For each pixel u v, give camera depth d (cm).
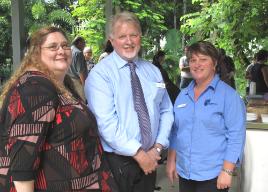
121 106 210
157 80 228
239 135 221
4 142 161
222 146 225
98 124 205
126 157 211
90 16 1166
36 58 170
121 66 216
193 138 228
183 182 238
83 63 633
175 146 243
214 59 225
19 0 468
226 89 225
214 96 224
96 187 177
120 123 209
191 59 227
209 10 711
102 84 209
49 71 170
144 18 1170
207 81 228
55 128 162
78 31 1250
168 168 249
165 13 1329
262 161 267
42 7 1491
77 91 201
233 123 221
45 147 161
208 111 223
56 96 162
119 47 216
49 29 176
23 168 153
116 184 202
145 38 1153
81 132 168
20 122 153
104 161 192
